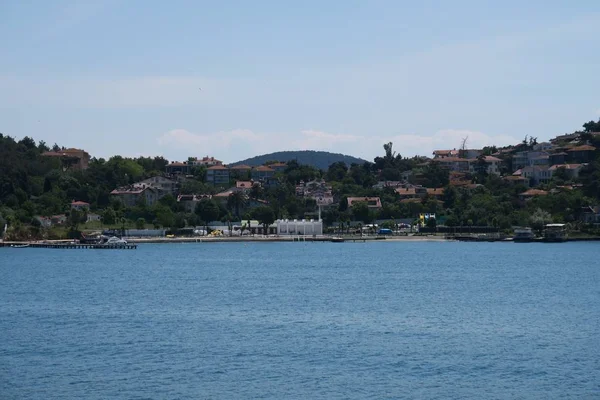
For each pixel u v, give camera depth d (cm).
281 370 8338
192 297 14525
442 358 8888
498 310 12688
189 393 7494
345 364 8600
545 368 8444
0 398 7338
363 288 16188
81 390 7588
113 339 9975
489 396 7431
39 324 11219
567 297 14612
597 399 7350
